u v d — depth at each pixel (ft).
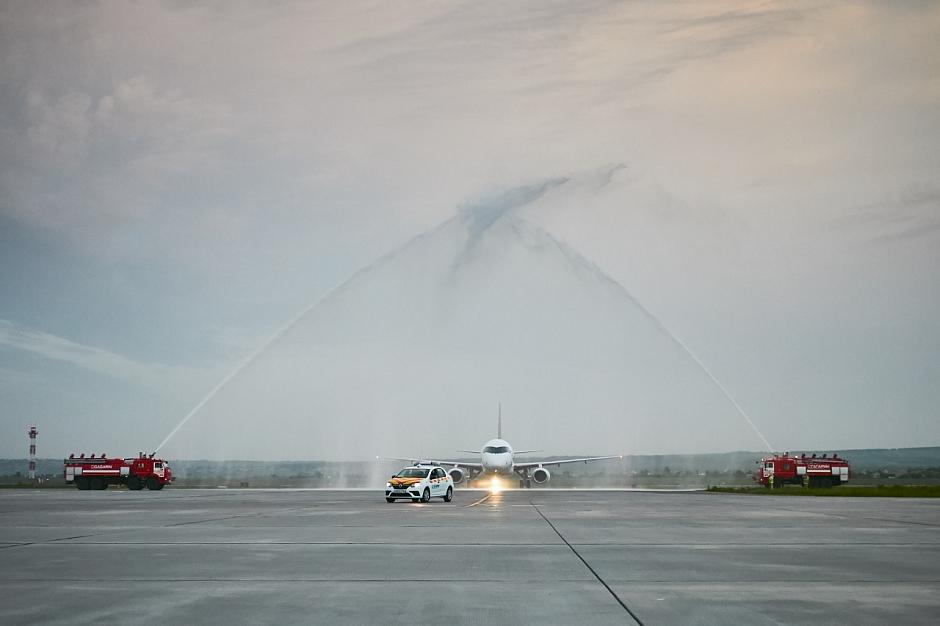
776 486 317.01
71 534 103.24
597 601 54.39
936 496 233.14
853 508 164.96
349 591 58.54
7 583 62.28
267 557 78.43
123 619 48.60
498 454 319.88
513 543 91.66
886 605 52.90
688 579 63.93
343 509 161.07
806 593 57.52
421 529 110.73
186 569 69.97
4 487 339.98
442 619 48.57
